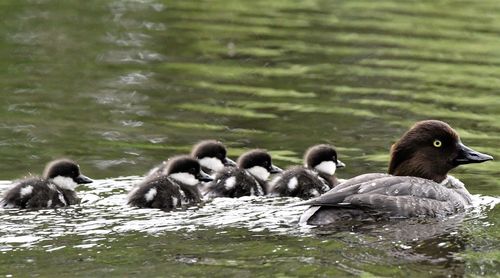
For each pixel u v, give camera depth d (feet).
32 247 40.88
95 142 59.47
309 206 46.93
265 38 86.84
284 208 48.21
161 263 39.27
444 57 81.20
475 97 70.59
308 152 54.70
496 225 45.06
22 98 67.92
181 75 75.46
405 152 50.60
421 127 50.70
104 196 49.60
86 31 87.20
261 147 59.67
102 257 39.83
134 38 85.66
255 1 102.06
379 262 39.73
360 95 70.85
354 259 39.91
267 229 43.73
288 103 68.69
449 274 38.68
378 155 58.18
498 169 56.18
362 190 45.96
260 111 67.00
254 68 77.87
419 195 46.70
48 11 93.97
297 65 78.89
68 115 64.59
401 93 71.31
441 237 42.93
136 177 53.26
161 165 53.01
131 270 38.52
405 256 40.57
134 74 75.05
